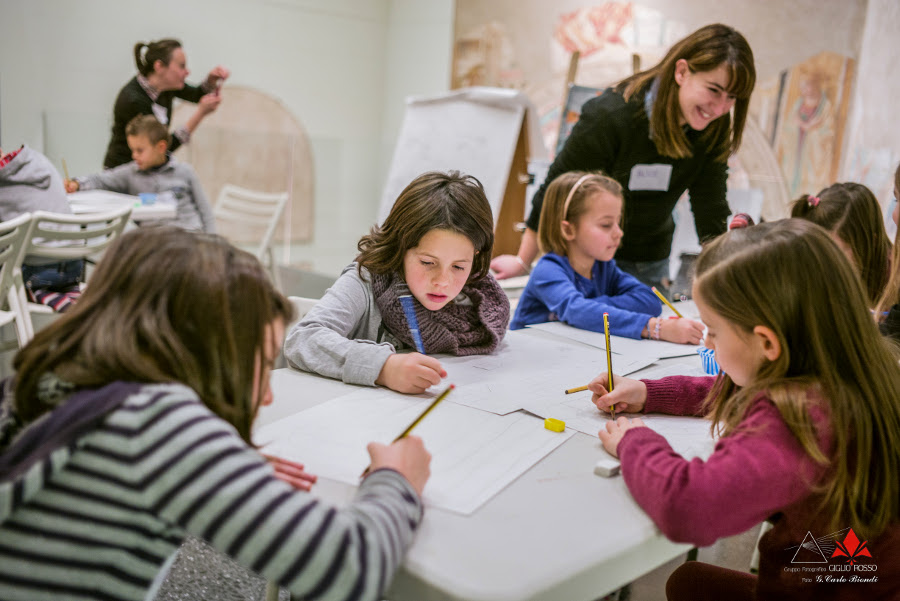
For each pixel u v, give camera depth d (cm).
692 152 222
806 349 82
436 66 532
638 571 74
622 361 139
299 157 527
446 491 80
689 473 77
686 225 268
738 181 402
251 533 58
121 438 59
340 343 118
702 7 403
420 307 133
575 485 84
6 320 218
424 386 111
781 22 378
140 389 62
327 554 59
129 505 59
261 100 506
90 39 432
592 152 222
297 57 520
